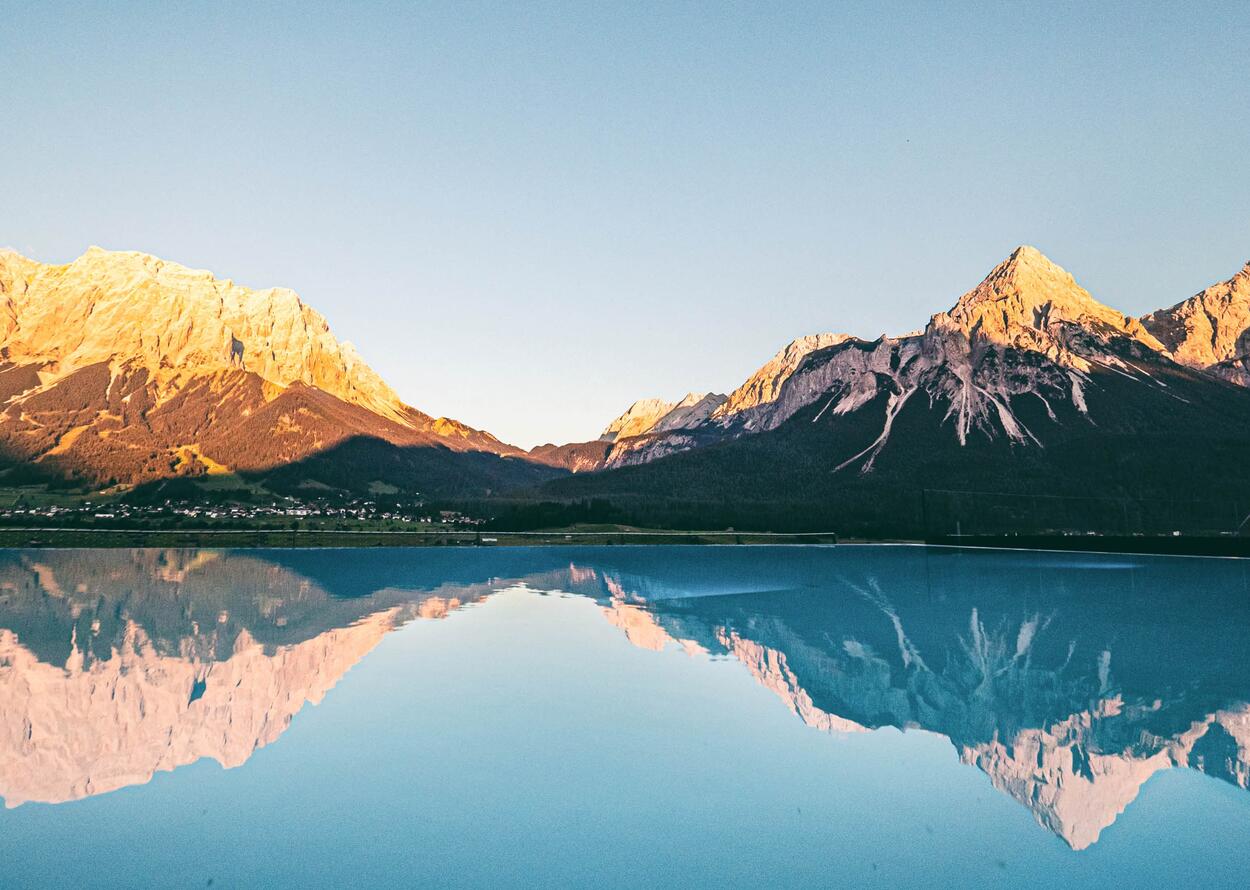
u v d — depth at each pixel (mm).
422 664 32656
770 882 13461
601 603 57875
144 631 42438
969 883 13469
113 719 24078
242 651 36000
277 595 62531
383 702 25984
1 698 26922
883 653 37062
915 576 87812
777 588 72688
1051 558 121062
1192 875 13859
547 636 40562
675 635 41688
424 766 19438
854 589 71688
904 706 26312
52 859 14477
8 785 18359
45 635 41094
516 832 15539
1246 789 18547
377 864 14148
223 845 14992
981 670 33031
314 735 22172
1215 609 55844
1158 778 19188
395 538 167500
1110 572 91625
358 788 17969
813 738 22125
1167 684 30422
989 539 154000
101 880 13617
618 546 170500
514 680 29422
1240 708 26469
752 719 24031
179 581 76000
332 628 43500
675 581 80250
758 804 17109
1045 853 14781
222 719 24031
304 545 157125
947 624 47562
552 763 19672
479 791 17719
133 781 18547
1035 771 19656
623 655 35000
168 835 15484
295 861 14305
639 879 13562
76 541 154625
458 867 14023
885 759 20391
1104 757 20906
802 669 32500
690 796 17547
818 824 16031
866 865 14141
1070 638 42094
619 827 15781
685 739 21781
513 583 75562
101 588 68750
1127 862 14352
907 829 15852
